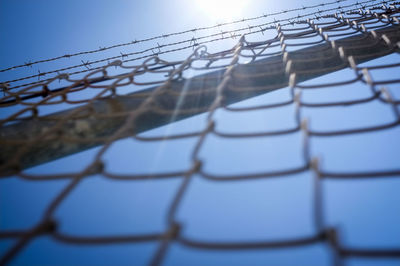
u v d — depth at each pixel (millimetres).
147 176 998
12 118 1532
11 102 2090
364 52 1854
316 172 858
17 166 1130
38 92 2109
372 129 1085
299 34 2381
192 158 1044
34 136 1475
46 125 1506
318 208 763
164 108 1562
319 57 1836
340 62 1790
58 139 1335
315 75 1784
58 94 1765
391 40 1909
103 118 1491
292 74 1508
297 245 657
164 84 1590
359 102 1314
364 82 1476
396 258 604
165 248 686
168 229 713
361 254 619
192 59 1953
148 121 1548
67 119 1388
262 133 1152
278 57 1868
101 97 1659
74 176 1047
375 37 1904
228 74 1586
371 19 2551
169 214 799
